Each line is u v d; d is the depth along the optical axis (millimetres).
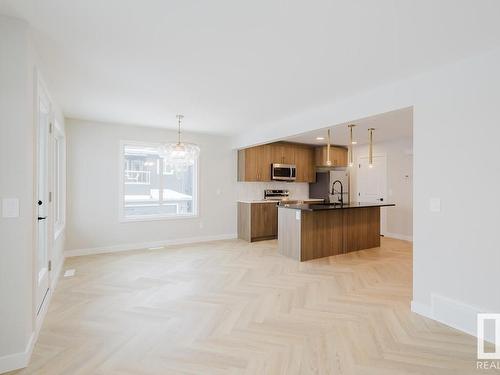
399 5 1657
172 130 5629
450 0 1604
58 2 1670
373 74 2705
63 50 2270
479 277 2311
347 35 2014
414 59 2383
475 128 2318
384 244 5828
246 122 4855
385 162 6648
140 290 3281
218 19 1831
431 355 2078
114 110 4113
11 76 1874
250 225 6004
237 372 1882
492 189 2232
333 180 7113
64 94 3377
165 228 5652
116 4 1679
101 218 5000
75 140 4750
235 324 2518
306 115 4160
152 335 2326
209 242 5957
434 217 2602
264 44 2154
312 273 3932
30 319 2045
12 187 1885
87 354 2064
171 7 1703
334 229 4961
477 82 2301
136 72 2705
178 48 2232
